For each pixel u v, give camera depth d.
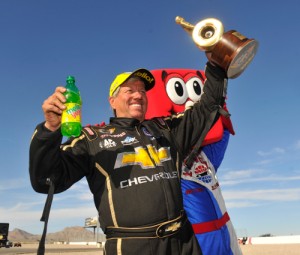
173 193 1.00
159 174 1.01
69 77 0.99
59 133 0.89
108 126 1.12
